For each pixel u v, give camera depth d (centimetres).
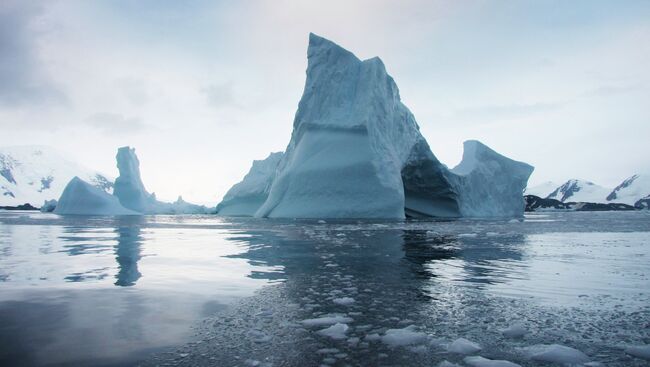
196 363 297
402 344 340
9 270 725
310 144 3588
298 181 3441
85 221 3047
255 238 1419
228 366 292
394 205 3241
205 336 362
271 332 374
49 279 634
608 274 677
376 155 3394
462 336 362
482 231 1781
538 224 2545
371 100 3556
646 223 2727
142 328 383
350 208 3219
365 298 510
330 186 3312
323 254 956
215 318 420
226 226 2269
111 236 1564
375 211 3194
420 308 461
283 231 1791
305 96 3916
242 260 858
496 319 415
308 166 3453
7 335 360
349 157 3372
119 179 6450
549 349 315
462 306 468
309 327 391
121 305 472
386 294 531
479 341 348
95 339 351
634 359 303
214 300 498
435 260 855
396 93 4128
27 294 528
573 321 405
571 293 532
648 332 369
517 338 355
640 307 459
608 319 412
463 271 711
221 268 749
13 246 1164
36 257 909
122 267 762
